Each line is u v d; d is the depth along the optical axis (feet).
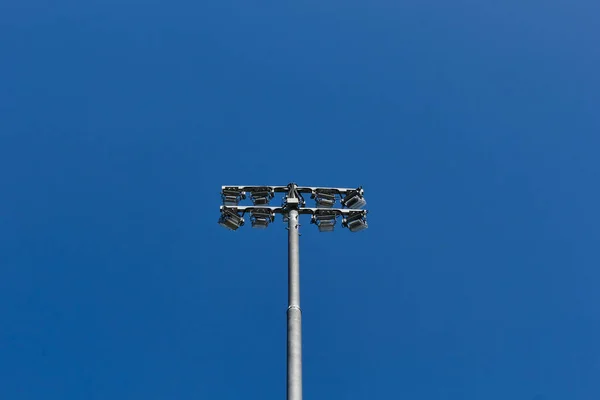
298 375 55.06
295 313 58.85
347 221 69.46
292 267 62.90
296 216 67.82
